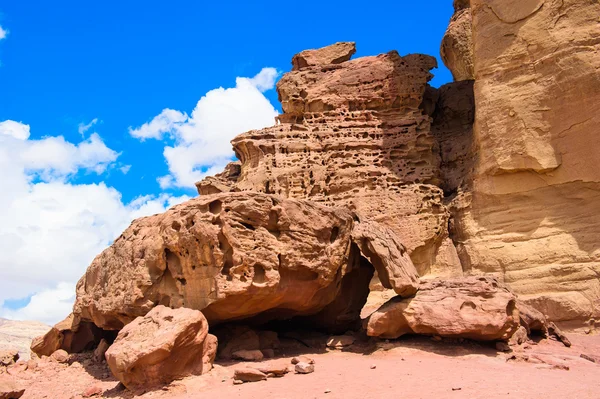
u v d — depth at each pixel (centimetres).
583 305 2047
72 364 1742
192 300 1491
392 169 2708
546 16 2373
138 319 1401
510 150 2356
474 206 2486
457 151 2777
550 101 2295
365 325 1758
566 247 2175
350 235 1736
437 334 1541
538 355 1441
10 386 1340
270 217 1512
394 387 1082
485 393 991
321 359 1477
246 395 1088
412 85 2883
